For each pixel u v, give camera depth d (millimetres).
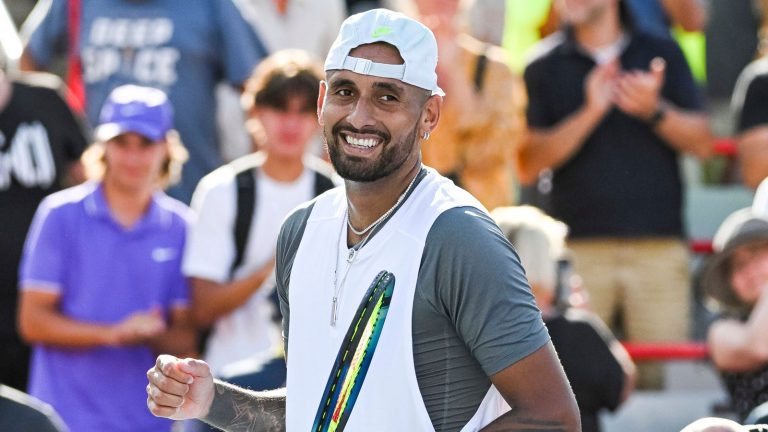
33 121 14945
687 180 19391
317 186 13648
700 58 19672
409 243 7281
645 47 16281
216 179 13594
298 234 7914
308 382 7574
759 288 13328
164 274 13773
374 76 7203
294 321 7699
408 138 7305
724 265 13500
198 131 15938
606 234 15898
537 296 12250
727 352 13156
